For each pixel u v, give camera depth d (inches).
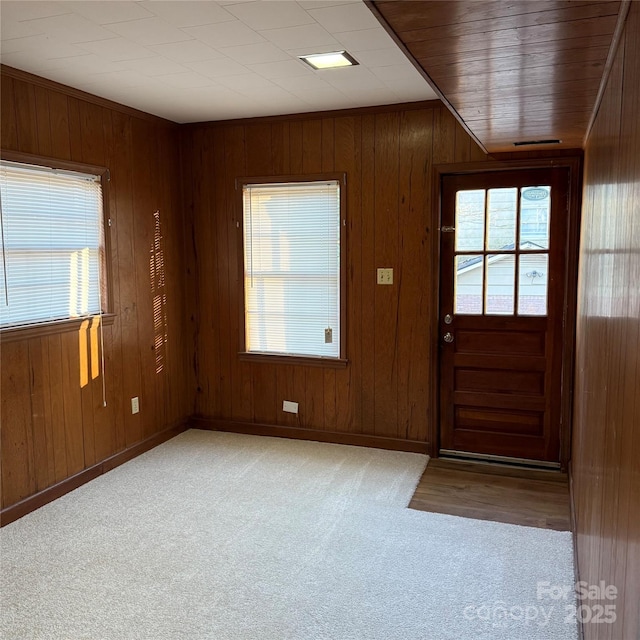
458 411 161.9
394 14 55.2
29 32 99.1
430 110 152.6
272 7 88.7
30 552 110.3
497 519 123.7
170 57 113.1
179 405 183.9
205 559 107.7
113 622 89.7
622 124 56.9
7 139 119.4
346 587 98.7
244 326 178.2
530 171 148.9
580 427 108.3
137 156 159.5
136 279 160.7
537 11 54.4
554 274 149.7
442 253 158.2
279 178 168.6
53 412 133.8
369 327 165.2
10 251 121.6
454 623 89.0
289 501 132.4
